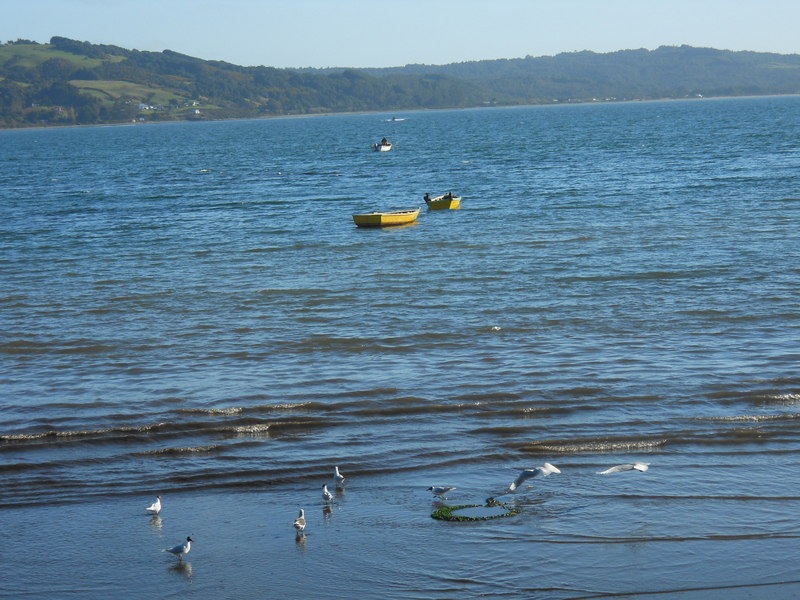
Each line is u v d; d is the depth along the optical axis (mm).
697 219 52094
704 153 105125
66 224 62125
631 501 18266
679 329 29906
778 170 79250
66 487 19500
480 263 41875
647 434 21469
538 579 15562
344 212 64875
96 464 20625
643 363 26547
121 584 15781
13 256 48594
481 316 32469
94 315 34406
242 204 71812
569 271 39188
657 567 15812
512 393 24375
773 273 37000
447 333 30438
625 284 36438
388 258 44438
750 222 49906
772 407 22984
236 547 16922
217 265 44188
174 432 22344
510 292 35906
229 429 22391
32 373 27391
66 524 17906
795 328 29469
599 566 15906
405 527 17516
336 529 17516
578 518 17641
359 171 103625
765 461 19922
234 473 20062
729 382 24656
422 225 55750
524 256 43062
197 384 25938
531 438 21484
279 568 16172
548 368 26359
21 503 18797
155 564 16391
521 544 16719
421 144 159625
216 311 34500
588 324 30891
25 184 101500
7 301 37062
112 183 98500
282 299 36188
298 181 92500
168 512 18391
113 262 45875
